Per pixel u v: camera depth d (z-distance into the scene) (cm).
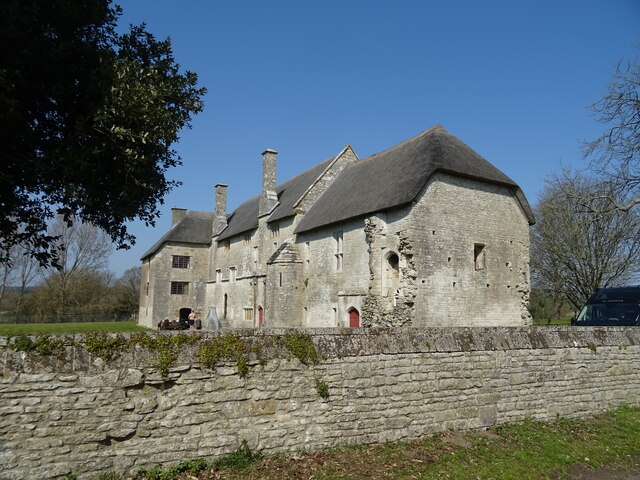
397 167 2259
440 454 812
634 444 969
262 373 741
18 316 5403
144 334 673
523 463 810
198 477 653
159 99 986
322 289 2553
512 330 1060
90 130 935
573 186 3148
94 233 6094
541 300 4344
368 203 2167
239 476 665
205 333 718
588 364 1150
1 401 568
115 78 916
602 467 846
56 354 608
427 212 1961
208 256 4747
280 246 2912
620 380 1204
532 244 3722
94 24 996
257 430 725
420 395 887
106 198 1044
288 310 2731
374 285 2042
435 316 1912
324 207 2686
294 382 766
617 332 1248
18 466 568
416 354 895
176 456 662
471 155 2217
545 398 1057
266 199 3438
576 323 1889
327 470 706
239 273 3925
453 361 937
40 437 583
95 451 614
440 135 2231
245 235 3859
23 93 868
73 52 923
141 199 1112
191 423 679
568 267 3303
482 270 2100
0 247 1032
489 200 2183
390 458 774
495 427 962
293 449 749
